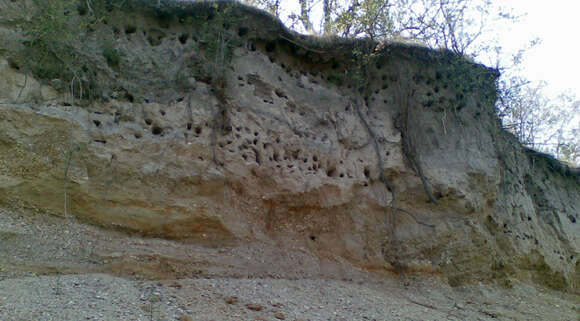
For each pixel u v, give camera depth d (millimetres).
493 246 10734
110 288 5941
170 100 8586
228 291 6734
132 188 7570
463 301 9234
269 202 8945
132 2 8711
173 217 7758
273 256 8312
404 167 10516
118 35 8570
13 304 5012
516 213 11812
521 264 11281
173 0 8953
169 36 9008
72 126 7363
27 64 7492
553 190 14328
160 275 6809
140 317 5352
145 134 8039
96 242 6891
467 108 11797
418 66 11406
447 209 10508
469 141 11391
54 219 6914
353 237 9609
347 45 10641
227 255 7816
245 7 9562
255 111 9273
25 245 6320
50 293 5457
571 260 12961
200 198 8125
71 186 7109
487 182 11086
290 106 9828
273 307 6535
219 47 9156
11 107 7043
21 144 6980
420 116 11133
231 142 8781
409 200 10391
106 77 8156
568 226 13578
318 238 9336
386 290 8859
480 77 11930
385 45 11031
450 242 10180
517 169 12844
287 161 9320
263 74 9664
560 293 11766
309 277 8234
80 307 5258
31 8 7781
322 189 9391
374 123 10664
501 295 10016
